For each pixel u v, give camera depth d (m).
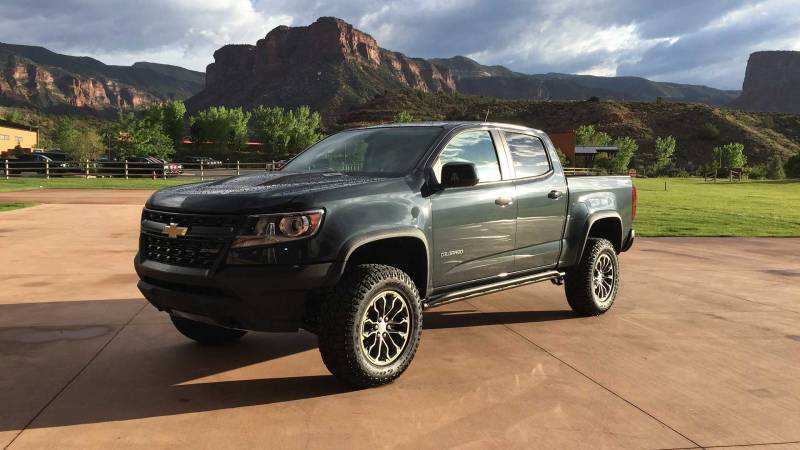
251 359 4.31
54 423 3.17
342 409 3.41
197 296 3.57
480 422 3.26
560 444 3.02
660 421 3.33
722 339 5.02
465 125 4.66
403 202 3.93
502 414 3.38
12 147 71.25
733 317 5.82
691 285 7.52
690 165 120.75
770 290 7.25
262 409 3.40
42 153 39.09
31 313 5.41
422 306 4.20
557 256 5.30
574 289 5.62
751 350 4.72
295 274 3.41
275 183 3.93
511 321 5.52
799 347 4.83
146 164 38.44
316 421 3.24
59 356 4.28
